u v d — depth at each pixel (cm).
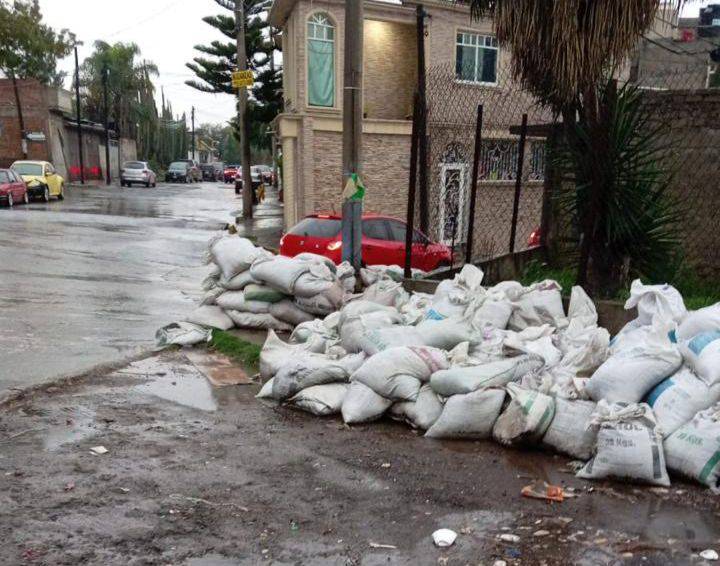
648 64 2055
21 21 4206
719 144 955
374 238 1209
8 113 4288
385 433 536
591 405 488
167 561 345
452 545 364
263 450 496
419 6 1205
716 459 422
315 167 2042
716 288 924
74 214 2556
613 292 816
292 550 359
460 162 1661
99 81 6391
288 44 2159
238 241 893
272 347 679
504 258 999
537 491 429
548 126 1048
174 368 707
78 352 740
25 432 511
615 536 372
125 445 496
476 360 567
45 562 338
